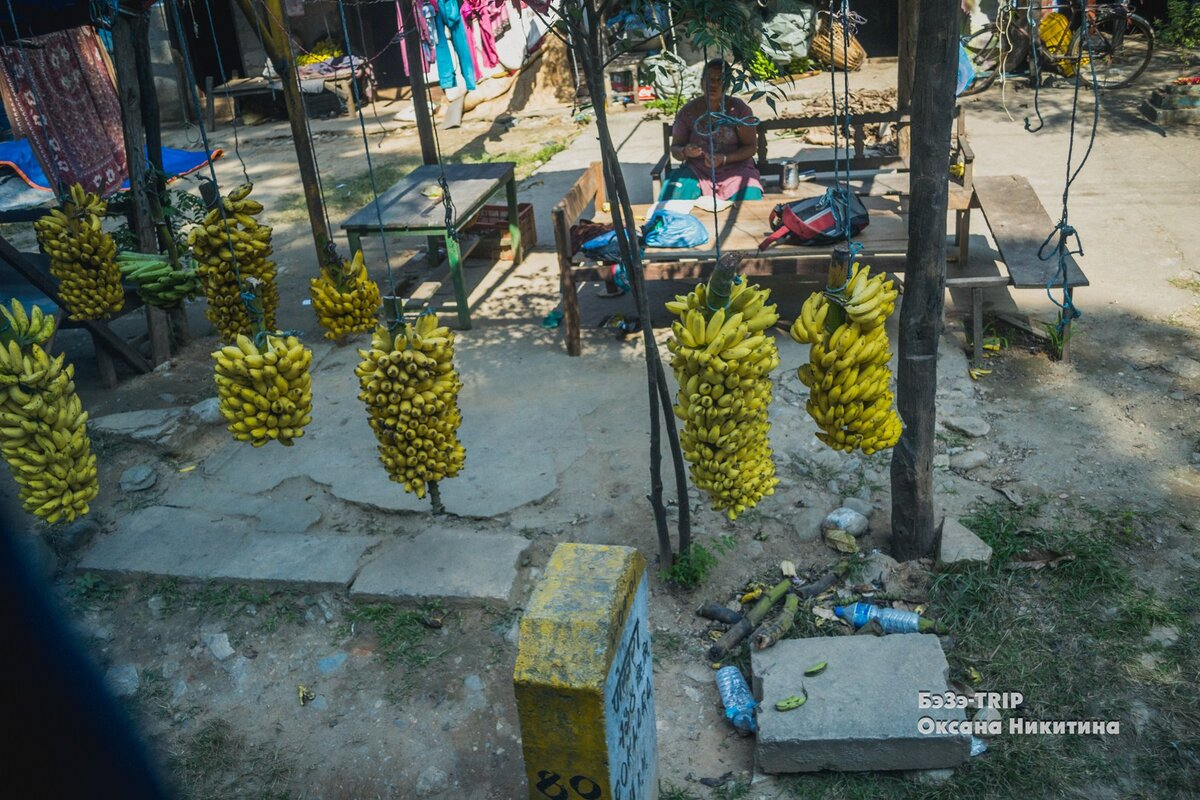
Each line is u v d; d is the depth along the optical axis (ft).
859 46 48.83
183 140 51.88
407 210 25.77
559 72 49.67
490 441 20.47
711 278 12.76
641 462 19.35
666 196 26.58
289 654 15.70
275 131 52.60
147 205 24.02
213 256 16.02
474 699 14.60
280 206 38.63
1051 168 32.91
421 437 14.47
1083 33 14.60
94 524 18.66
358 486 19.15
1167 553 15.75
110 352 24.39
